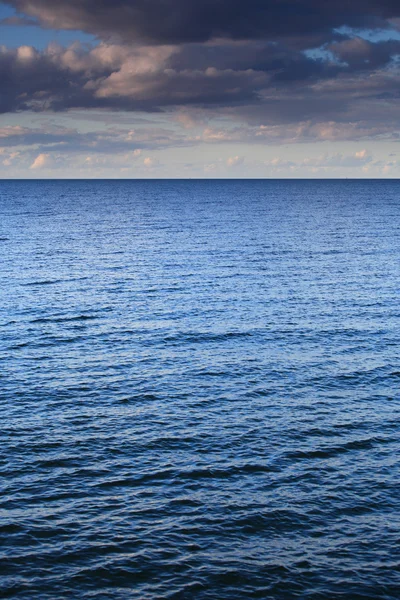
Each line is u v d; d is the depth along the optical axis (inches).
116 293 2065.7
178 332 1605.6
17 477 872.3
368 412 1117.1
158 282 2257.6
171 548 717.3
